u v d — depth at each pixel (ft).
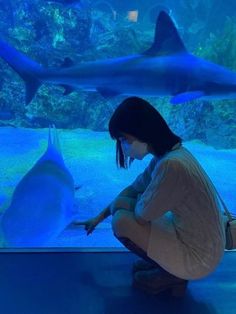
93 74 15.58
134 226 6.62
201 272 6.54
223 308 7.14
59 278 7.68
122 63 15.51
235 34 32.35
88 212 14.19
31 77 16.16
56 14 35.45
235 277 8.14
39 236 11.54
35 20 35.58
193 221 6.34
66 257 8.45
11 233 11.35
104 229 12.78
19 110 31.04
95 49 35.73
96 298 7.16
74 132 28.89
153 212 6.25
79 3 19.47
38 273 7.78
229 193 17.17
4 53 15.92
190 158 6.23
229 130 27.04
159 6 56.29
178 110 28.78
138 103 6.19
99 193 16.44
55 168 13.28
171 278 7.18
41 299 7.01
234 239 6.98
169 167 5.97
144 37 37.86
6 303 6.81
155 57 15.60
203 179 6.23
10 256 8.30
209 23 54.60
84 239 11.87
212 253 6.44
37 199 12.46
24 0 35.73
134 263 8.09
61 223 12.25
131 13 51.85
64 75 15.84
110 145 24.99
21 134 27.27
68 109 30.42
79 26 35.96
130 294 7.34
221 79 15.43
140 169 20.17
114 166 20.42
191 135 28.43
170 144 6.23
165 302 7.20
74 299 7.08
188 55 15.85
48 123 30.50
